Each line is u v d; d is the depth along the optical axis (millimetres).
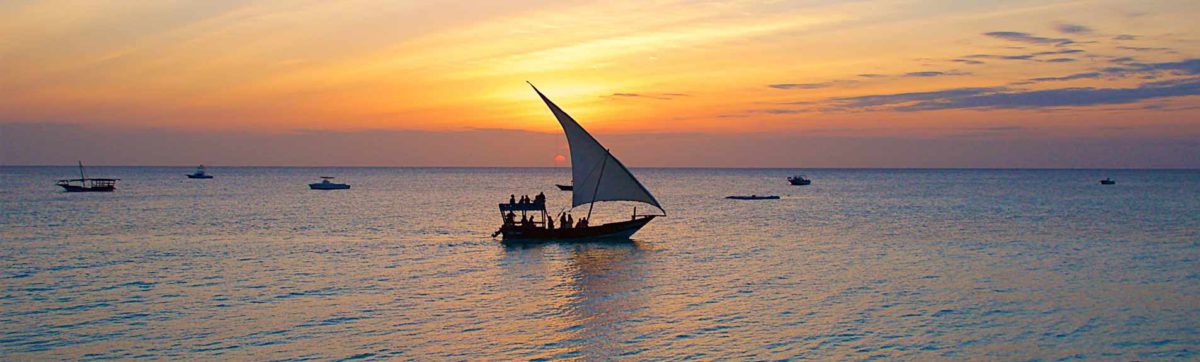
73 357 23219
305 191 139625
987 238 55062
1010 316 28234
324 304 30219
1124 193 136125
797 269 39156
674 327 26688
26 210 81562
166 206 90375
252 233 57812
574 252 45906
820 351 23922
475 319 27812
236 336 25453
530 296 31906
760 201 108938
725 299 31250
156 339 25062
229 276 36719
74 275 36938
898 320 27609
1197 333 26047
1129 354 23750
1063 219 73250
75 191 125250
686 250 47031
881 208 91625
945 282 35156
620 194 48469
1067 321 27516
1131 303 30453
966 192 142500
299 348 24141
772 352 23844
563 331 26188
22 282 34906
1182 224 66875
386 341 24938
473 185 188000
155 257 43531
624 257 43719
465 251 46281
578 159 48938
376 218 73500
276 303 30406
